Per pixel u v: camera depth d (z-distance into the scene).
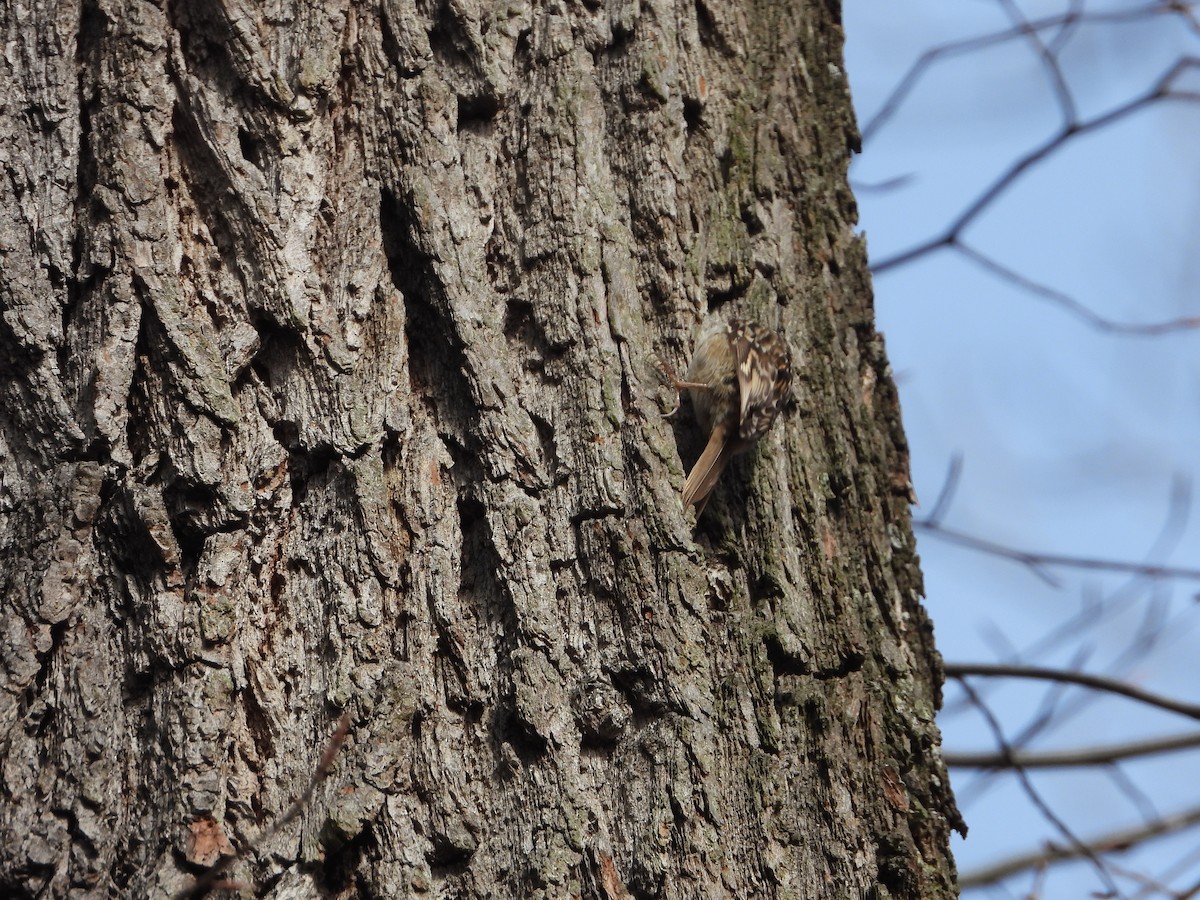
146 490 4.73
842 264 6.73
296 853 4.43
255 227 5.07
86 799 4.43
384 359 5.10
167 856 4.35
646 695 4.97
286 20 5.34
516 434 5.16
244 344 4.98
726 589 5.48
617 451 5.26
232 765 4.54
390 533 4.91
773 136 6.61
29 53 5.13
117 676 4.62
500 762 4.77
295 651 4.76
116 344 4.85
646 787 4.83
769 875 4.89
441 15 5.66
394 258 5.30
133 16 5.12
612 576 5.09
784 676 5.48
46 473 4.77
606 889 4.66
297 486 4.97
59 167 5.04
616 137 5.91
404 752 4.66
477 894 4.59
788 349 6.17
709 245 6.05
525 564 5.00
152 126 5.06
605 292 5.51
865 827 5.34
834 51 7.18
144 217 4.96
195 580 4.71
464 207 5.41
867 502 6.24
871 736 5.60
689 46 6.26
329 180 5.29
